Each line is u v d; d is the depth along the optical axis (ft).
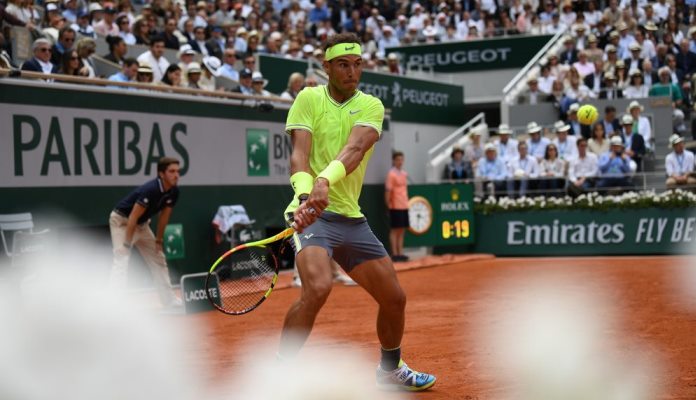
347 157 28.14
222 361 38.40
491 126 148.36
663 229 98.12
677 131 116.67
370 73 113.09
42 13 93.15
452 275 80.23
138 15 107.34
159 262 56.49
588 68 121.90
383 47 140.77
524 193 104.73
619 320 48.32
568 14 139.54
